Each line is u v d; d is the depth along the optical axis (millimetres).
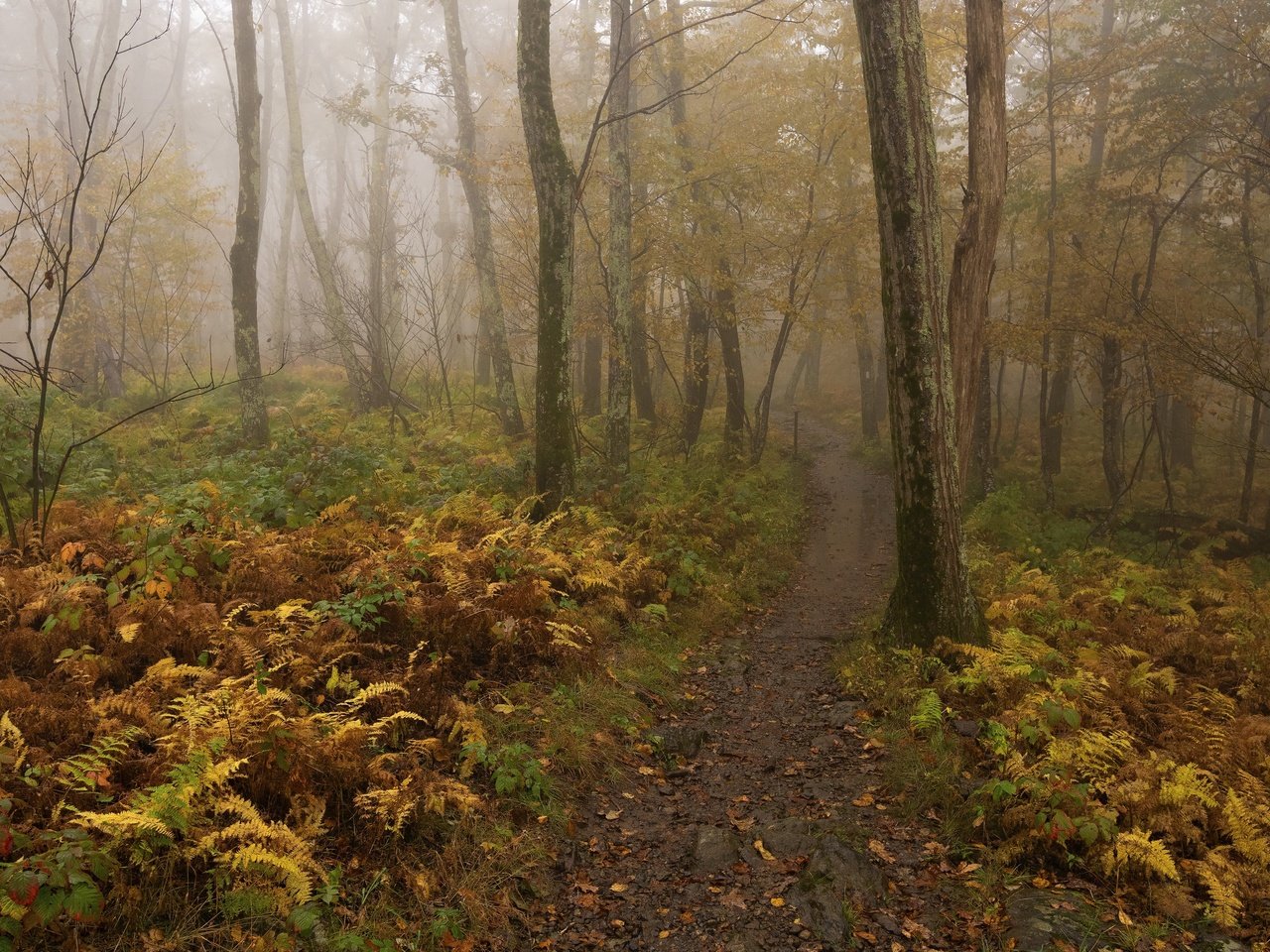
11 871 3096
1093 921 4129
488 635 6941
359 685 5641
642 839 5117
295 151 20234
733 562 12141
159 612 5762
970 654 7176
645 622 8875
